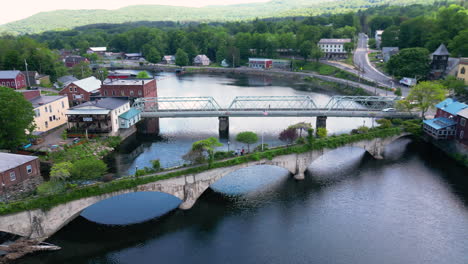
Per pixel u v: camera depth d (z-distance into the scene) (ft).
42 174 217.15
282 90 529.04
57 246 153.38
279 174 229.86
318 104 435.12
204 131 328.70
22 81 449.89
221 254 151.74
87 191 160.97
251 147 272.31
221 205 190.60
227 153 204.03
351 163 247.09
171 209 185.57
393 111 322.55
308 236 164.45
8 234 156.25
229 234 165.58
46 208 152.76
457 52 472.85
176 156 260.62
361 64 620.90
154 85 407.03
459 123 255.50
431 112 322.55
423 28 572.10
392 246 157.58
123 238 161.27
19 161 187.11
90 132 288.51
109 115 289.33
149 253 152.05
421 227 171.22
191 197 184.34
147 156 261.65
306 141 230.07
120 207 186.80
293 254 151.84
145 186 171.63
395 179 221.46
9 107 219.41
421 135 285.23
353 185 213.66
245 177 225.15
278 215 181.37
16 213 146.82
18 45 607.37
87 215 178.60
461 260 148.66
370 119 360.89
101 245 156.15
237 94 498.28
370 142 250.37
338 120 358.23
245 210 186.09
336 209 187.01
